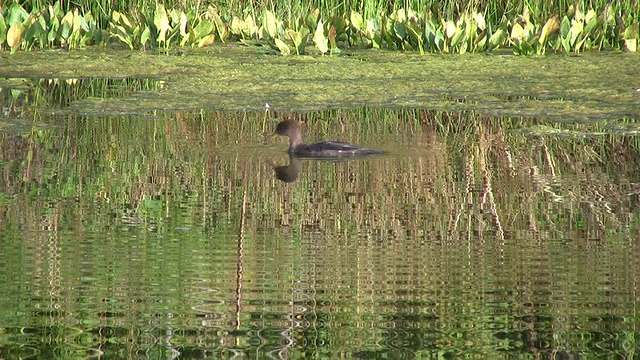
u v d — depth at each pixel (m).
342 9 42.00
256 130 26.92
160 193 20.08
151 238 16.58
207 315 12.60
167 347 11.46
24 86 31.58
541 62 36.16
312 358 11.17
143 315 12.59
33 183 20.84
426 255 15.55
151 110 28.86
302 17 39.44
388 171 21.95
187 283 13.91
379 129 27.02
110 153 23.81
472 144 24.98
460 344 11.59
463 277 14.29
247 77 33.47
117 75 33.00
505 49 39.38
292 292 13.49
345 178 21.33
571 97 30.44
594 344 11.68
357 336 11.88
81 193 20.02
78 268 14.70
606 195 19.98
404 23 38.62
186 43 39.69
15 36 36.66
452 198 19.64
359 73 34.28
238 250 15.77
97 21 41.66
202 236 16.75
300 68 35.09
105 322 12.35
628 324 12.30
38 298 13.23
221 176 21.58
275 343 11.63
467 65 35.69
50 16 38.25
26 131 26.16
